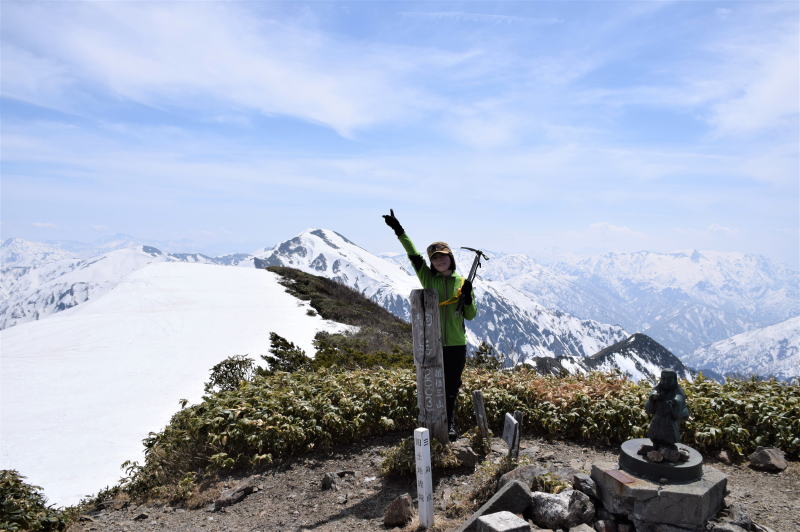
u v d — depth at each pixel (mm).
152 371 22234
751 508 5863
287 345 15586
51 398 18688
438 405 7270
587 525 5180
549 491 5812
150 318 32938
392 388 9297
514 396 9086
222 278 50094
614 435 8094
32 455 13688
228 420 8305
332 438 8531
